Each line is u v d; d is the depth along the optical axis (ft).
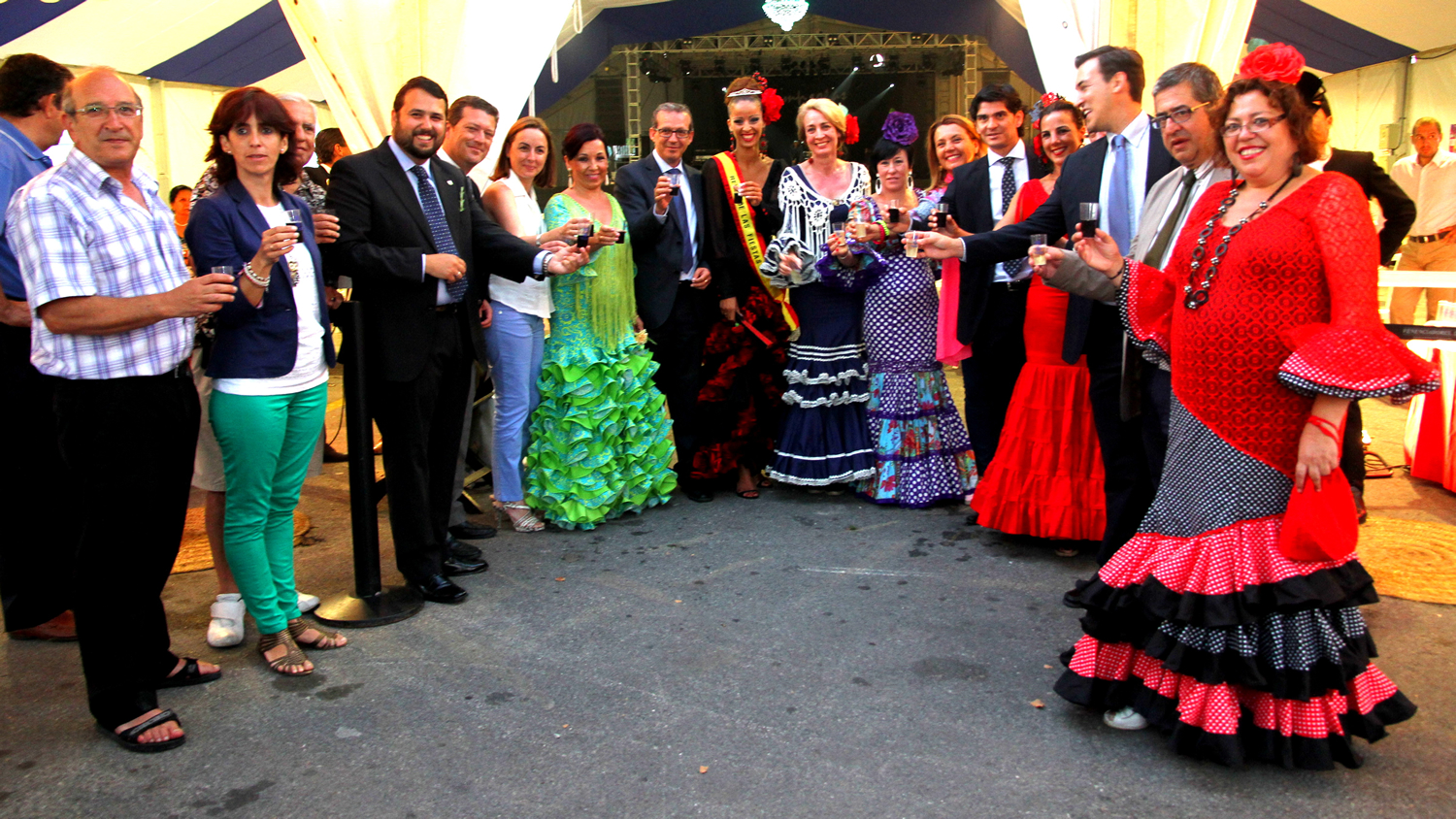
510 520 15.37
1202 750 7.98
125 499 8.50
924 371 15.74
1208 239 8.07
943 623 11.18
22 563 10.82
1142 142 11.25
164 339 8.68
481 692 9.66
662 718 9.09
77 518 8.59
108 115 8.32
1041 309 13.16
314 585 12.67
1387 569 12.43
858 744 8.58
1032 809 7.59
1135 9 17.37
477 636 11.01
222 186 9.74
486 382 15.78
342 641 10.78
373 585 11.84
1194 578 7.86
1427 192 25.61
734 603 11.87
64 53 25.81
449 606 11.87
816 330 15.89
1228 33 17.07
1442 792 7.68
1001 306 14.49
